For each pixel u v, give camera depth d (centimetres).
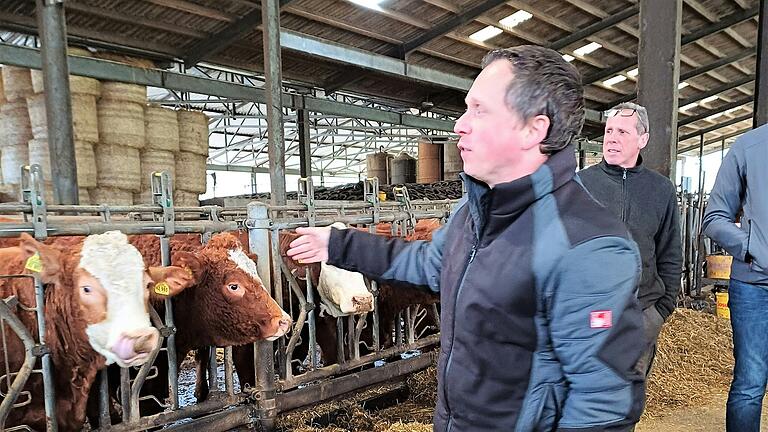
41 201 205
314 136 1788
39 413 219
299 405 292
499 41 1010
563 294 99
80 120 654
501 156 104
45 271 192
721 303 600
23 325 199
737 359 242
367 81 1109
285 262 322
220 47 816
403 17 845
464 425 114
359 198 1048
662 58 420
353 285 301
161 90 1280
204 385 304
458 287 115
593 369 99
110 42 766
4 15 668
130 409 229
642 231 224
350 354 324
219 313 251
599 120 1549
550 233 101
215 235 266
